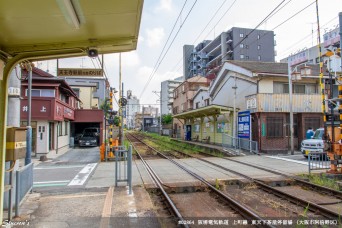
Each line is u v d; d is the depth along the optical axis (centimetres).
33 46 500
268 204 739
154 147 2700
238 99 2462
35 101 1786
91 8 376
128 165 816
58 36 470
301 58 4828
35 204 689
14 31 435
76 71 638
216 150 2100
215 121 2639
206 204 750
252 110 2122
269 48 6706
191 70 8319
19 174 592
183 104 4369
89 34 479
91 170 1293
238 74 2455
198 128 3259
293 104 2128
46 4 348
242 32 6544
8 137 532
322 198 795
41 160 1684
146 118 9575
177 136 4566
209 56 7656
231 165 1415
